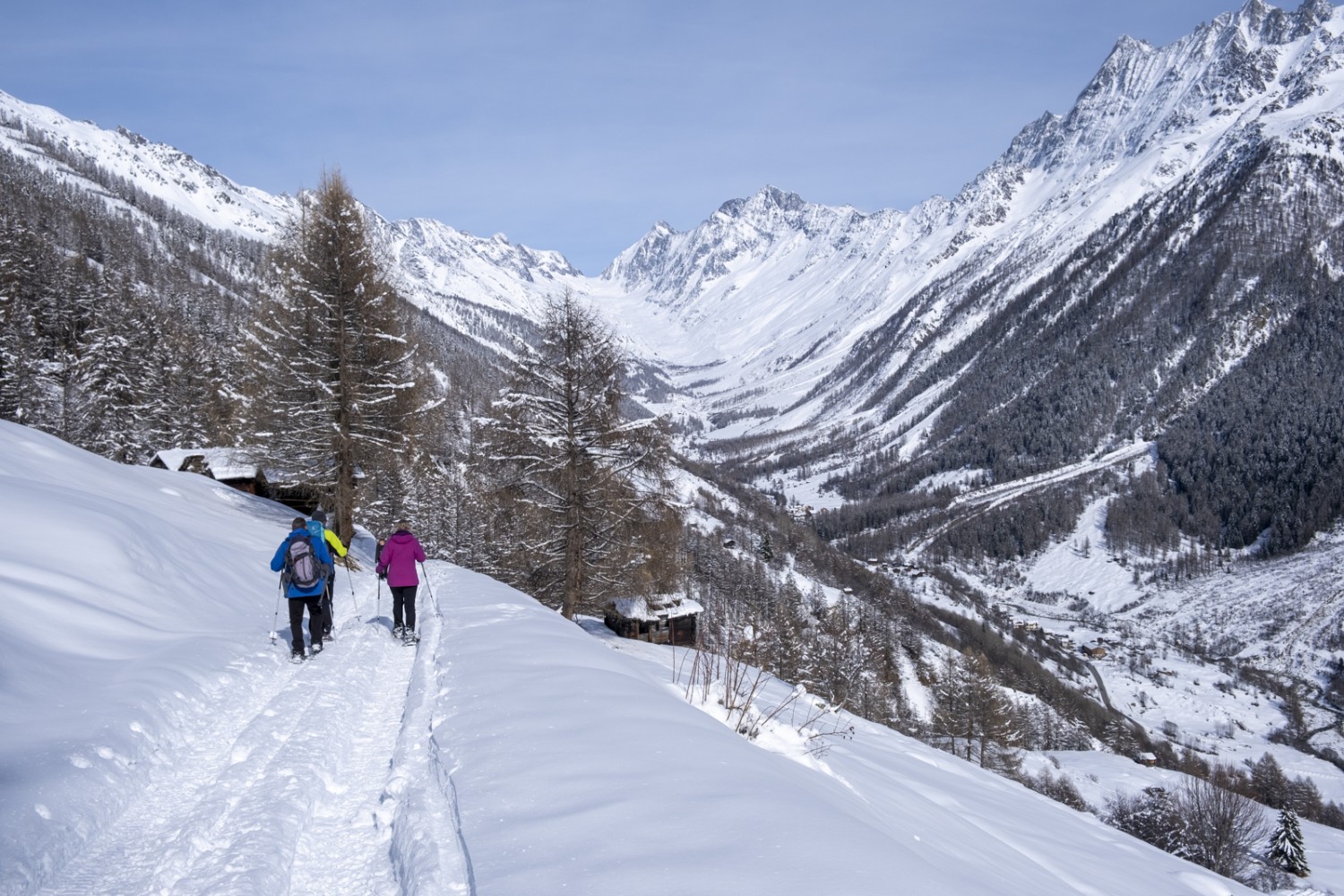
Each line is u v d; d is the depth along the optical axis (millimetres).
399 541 10773
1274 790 64562
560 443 21672
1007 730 48656
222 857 3959
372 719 6965
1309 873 31391
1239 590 150750
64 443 19422
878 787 7270
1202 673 120188
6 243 66125
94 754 4977
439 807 4461
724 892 3105
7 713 5332
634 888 3129
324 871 4160
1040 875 6078
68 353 57656
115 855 4145
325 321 23047
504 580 25812
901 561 176250
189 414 57875
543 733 5367
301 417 23141
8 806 4043
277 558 9250
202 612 10469
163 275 151250
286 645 9578
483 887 3275
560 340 21781
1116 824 34625
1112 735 84625
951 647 102188
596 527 21859
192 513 19109
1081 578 170250
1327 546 158000
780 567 111812
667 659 15844
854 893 3178
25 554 8938
